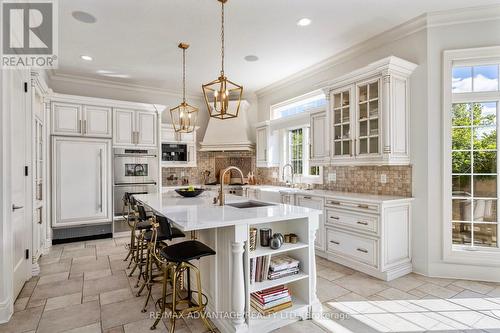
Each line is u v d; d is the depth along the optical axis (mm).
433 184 3068
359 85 3309
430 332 2037
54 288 2793
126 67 4594
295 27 3301
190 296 2322
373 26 3287
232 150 5945
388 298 2553
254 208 2518
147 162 5148
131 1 2758
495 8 2859
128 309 2387
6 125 2207
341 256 3389
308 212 2303
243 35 3498
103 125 4754
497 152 2986
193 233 2559
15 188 2525
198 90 5965
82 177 4547
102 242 4535
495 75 2998
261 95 6016
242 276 1963
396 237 3064
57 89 4945
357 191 3840
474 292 2662
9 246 2256
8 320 2205
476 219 3059
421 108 3131
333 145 3678
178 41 3656
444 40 3039
